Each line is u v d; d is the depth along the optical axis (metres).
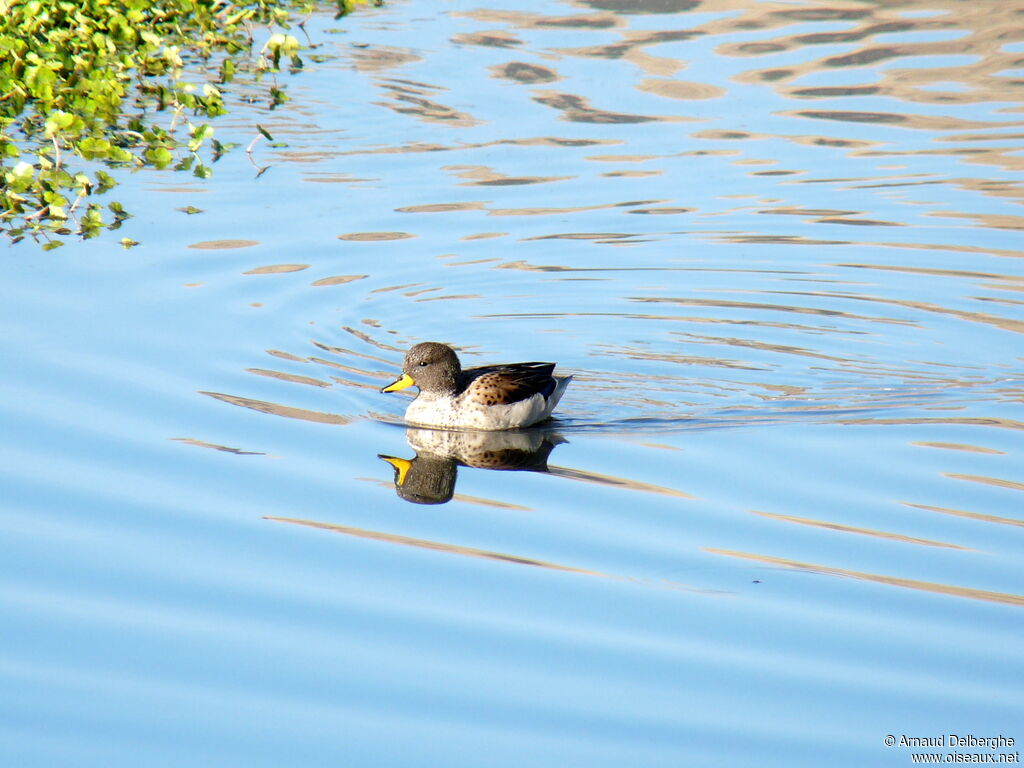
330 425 13.22
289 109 23.06
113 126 21.78
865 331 15.82
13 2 22.64
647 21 29.64
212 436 12.73
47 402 13.11
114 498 11.45
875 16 30.06
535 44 27.64
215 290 16.11
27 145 20.53
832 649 9.47
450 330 15.68
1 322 14.81
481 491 12.01
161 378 13.84
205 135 20.42
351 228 18.27
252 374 14.16
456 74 25.39
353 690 8.91
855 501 11.75
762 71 26.09
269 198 19.17
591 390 14.41
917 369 14.82
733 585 10.33
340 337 15.30
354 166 20.59
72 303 15.45
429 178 20.25
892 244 18.17
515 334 15.68
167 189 19.38
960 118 23.39
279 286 16.38
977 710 8.76
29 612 9.66
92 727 8.42
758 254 17.89
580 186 20.17
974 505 11.63
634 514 11.54
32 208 18.42
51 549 10.56
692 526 11.31
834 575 10.45
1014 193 19.94
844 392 14.28
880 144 22.16
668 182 20.39
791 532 11.19
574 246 18.06
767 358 15.15
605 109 23.67
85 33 23.20
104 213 18.33
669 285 17.00
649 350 15.40
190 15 27.25
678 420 13.62
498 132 22.39
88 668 9.04
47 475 11.75
